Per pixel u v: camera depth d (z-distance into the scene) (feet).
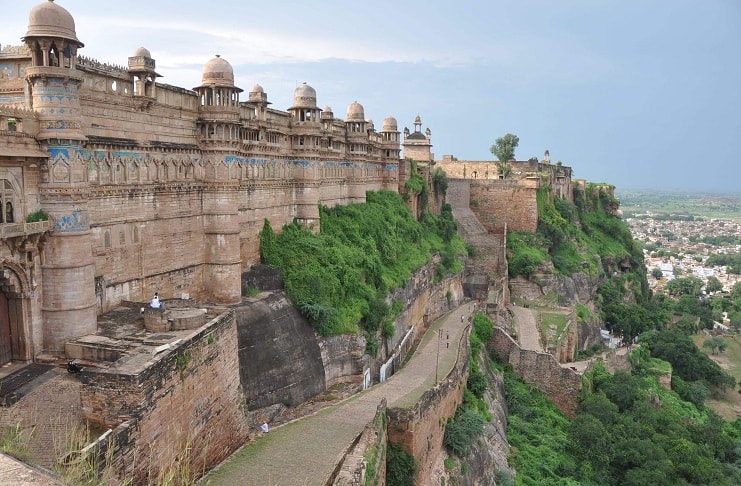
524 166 370.32
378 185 245.04
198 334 88.22
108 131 102.94
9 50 93.30
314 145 173.47
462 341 183.32
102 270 102.27
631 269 384.68
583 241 347.36
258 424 116.98
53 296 88.22
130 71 108.27
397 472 115.44
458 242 286.87
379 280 179.52
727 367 330.34
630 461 173.99
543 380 208.85
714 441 207.92
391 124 247.29
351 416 115.85
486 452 151.33
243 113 145.38
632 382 220.23
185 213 125.49
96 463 62.95
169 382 79.61
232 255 132.98
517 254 291.79
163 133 118.21
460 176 378.32
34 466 48.75
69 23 86.12
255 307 132.46
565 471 166.81
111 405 73.26
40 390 75.00
